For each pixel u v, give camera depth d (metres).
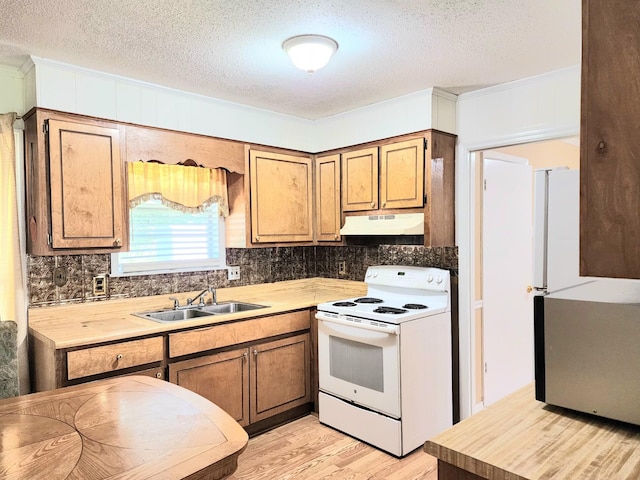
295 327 3.20
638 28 0.87
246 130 3.28
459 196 3.09
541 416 1.20
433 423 2.87
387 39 2.13
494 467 0.95
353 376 2.91
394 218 3.11
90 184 2.52
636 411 1.09
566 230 2.01
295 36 2.08
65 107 2.44
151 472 1.09
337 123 3.54
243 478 2.43
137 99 2.71
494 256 3.40
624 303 1.10
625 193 0.89
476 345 3.22
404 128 3.05
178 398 1.60
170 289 3.15
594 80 0.93
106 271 2.84
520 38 2.14
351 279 3.80
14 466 1.11
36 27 1.99
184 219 3.27
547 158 4.07
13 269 2.45
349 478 2.43
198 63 2.43
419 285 3.13
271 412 3.05
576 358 1.18
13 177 2.44
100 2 1.77
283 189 3.52
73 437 1.28
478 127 2.98
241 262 3.59
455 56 2.35
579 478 0.90
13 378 2.17
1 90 2.46
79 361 2.18
